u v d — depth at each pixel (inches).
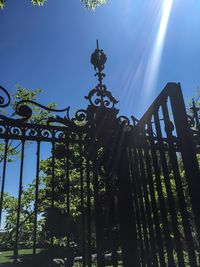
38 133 125.3
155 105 108.7
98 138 133.0
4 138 120.0
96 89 141.6
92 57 149.4
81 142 131.3
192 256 83.7
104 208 129.7
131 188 130.0
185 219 88.4
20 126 123.5
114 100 142.2
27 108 127.5
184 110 95.7
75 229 120.0
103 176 137.6
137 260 120.1
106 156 134.4
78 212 226.2
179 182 93.2
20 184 116.6
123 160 132.6
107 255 331.0
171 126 101.4
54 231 117.0
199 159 203.3
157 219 104.9
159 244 102.0
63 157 132.8
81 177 127.1
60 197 240.1
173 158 97.0
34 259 110.7
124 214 126.7
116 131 135.0
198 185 85.3
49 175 251.3
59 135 128.3
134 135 128.3
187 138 91.8
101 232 122.2
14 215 255.6
